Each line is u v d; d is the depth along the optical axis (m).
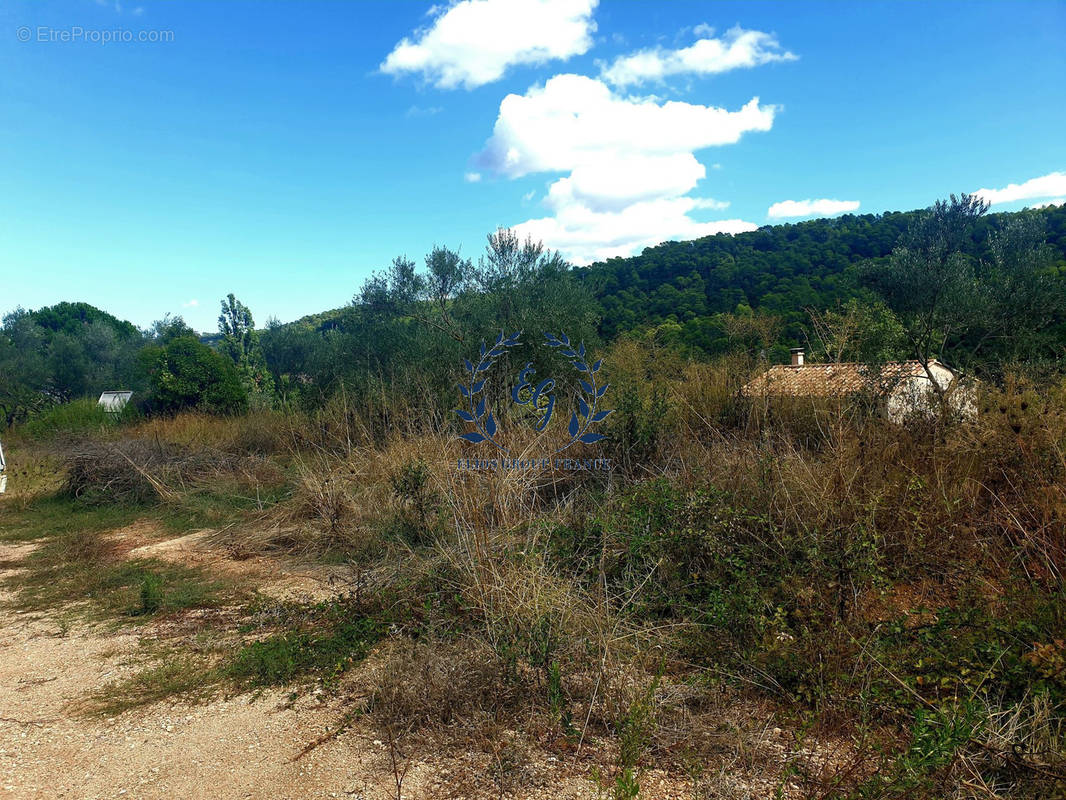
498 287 11.43
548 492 5.88
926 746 2.25
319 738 2.89
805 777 2.38
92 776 2.67
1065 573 3.37
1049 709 2.48
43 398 24.84
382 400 8.87
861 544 3.43
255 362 28.73
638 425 6.24
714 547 3.96
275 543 6.24
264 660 3.66
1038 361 6.46
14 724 3.13
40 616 4.67
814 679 2.94
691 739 2.69
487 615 3.65
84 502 8.39
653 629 3.58
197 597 4.86
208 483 8.52
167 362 17.14
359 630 3.99
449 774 2.58
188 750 2.85
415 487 5.70
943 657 2.86
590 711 2.85
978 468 4.48
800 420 6.26
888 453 4.80
